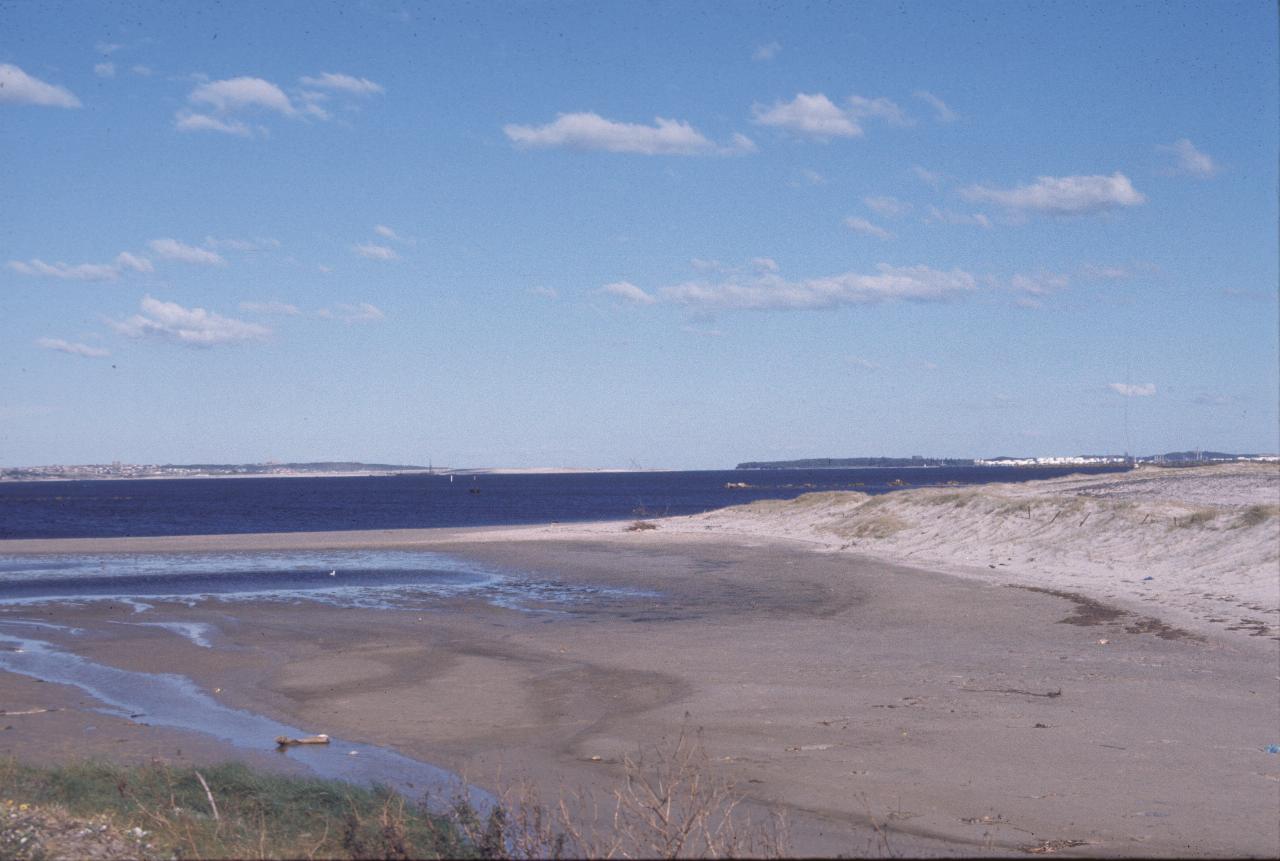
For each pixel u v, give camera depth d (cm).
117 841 848
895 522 4447
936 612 2462
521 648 2138
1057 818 985
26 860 771
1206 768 1141
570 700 1636
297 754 1362
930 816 1000
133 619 2677
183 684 1858
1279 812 991
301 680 1867
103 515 10219
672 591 3100
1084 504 3659
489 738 1418
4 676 1936
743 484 19688
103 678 1917
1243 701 1461
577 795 1106
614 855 835
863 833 948
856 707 1483
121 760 1316
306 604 2942
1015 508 3909
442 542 5156
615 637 2247
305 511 10819
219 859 812
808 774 1152
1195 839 914
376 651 2141
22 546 5138
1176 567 2808
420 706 1633
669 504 11644
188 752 1375
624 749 1311
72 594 3272
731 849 788
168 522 8700
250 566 4153
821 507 5622
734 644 2103
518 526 7150
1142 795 1052
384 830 845
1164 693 1518
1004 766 1166
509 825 864
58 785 1045
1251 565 2609
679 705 1552
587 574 3650
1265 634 1962
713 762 1218
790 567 3666
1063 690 1555
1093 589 2680
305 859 813
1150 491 4356
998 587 2847
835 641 2100
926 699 1521
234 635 2388
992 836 936
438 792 1095
